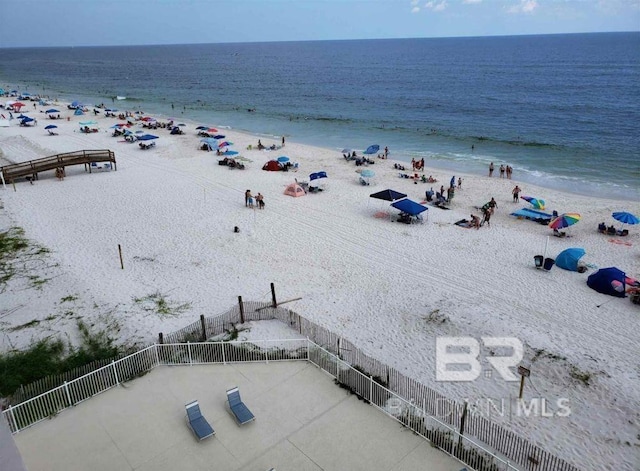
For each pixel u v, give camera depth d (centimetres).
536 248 2612
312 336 1705
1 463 655
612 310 1973
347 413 1280
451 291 2148
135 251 2534
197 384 1408
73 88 12950
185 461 1135
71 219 2981
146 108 8844
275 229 2869
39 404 1270
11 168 3678
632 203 3344
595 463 1223
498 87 11056
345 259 2477
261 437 1202
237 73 17538
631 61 17600
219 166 4288
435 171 4269
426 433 1189
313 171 4209
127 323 1850
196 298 2072
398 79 13688
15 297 2066
